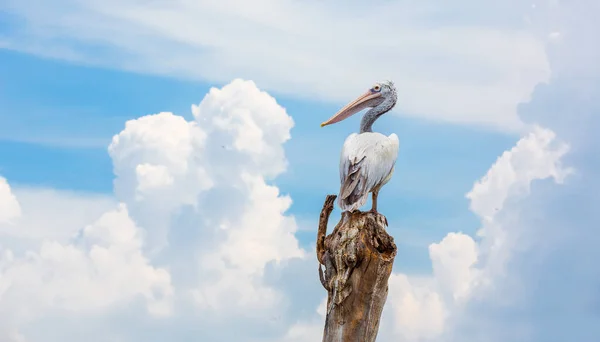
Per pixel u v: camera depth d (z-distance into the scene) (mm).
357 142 12016
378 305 9844
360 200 11359
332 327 9953
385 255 9688
